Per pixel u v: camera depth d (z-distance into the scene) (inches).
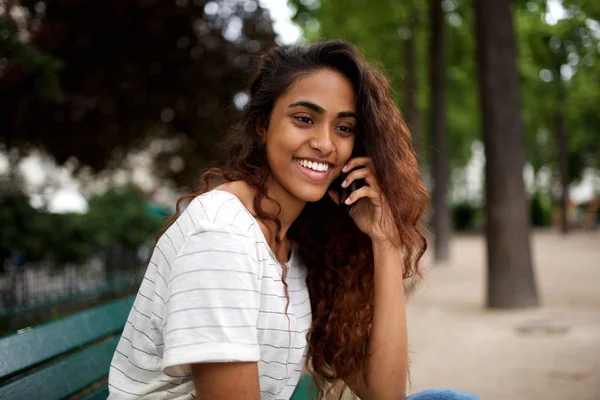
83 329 73.7
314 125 62.6
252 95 68.5
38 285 223.6
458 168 1296.8
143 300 56.9
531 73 634.8
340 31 513.0
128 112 271.1
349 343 73.0
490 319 254.7
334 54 63.6
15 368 57.5
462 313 275.3
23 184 255.6
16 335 60.6
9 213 235.6
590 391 144.8
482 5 288.8
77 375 68.6
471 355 190.9
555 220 1133.7
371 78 66.0
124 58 253.8
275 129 62.8
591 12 500.7
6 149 260.1
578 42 668.7
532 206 1252.5
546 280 385.4
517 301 275.6
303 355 69.6
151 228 323.6
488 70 287.3
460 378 163.5
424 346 208.1
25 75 213.9
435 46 547.8
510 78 286.2
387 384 70.8
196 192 64.2
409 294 78.2
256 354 50.8
